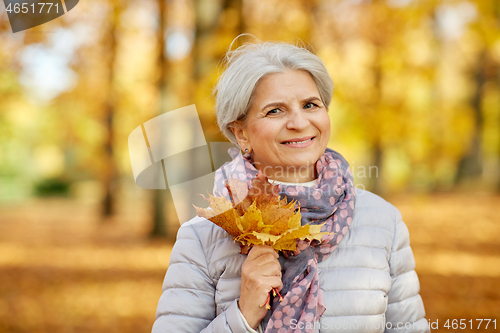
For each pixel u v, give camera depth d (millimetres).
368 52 6922
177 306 1301
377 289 1309
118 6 7102
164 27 7020
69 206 20766
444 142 9633
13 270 7066
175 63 6969
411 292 1427
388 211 1434
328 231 1274
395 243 1417
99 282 6195
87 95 8961
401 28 6598
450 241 8430
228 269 1287
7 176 26625
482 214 11516
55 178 25922
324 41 6590
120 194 15148
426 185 18750
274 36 5969
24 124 11680
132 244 8953
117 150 10672
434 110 8242
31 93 8680
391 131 6785
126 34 7945
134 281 6199
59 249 9031
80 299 5410
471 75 13852
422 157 12711
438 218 11203
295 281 1228
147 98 8258
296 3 6324
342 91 6477
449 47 7793
